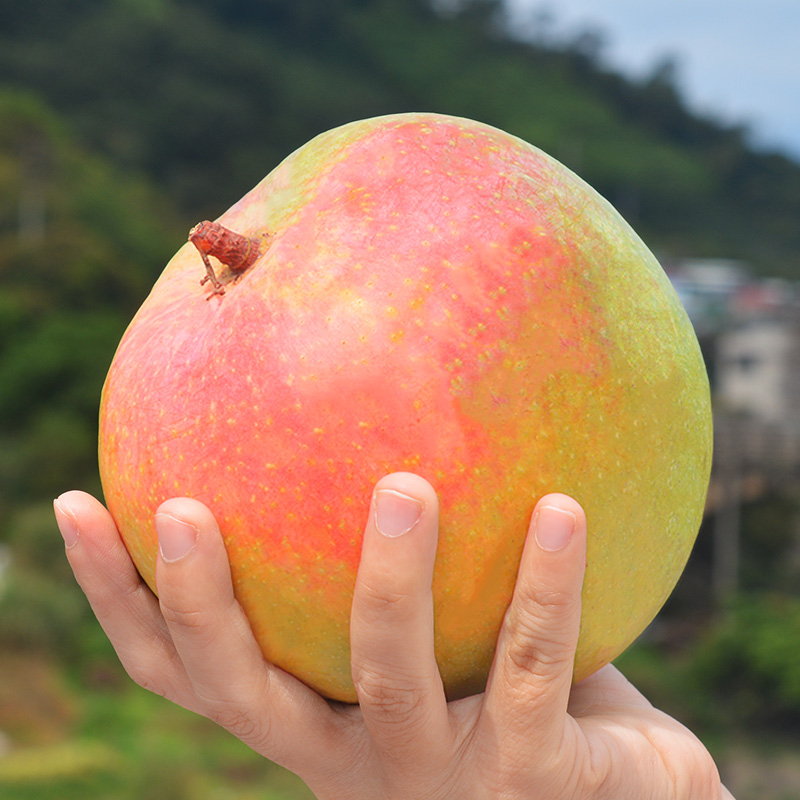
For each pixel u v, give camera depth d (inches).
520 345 13.0
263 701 13.7
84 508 14.1
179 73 813.2
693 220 956.6
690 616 224.4
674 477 13.9
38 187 472.4
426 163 13.7
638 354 13.6
